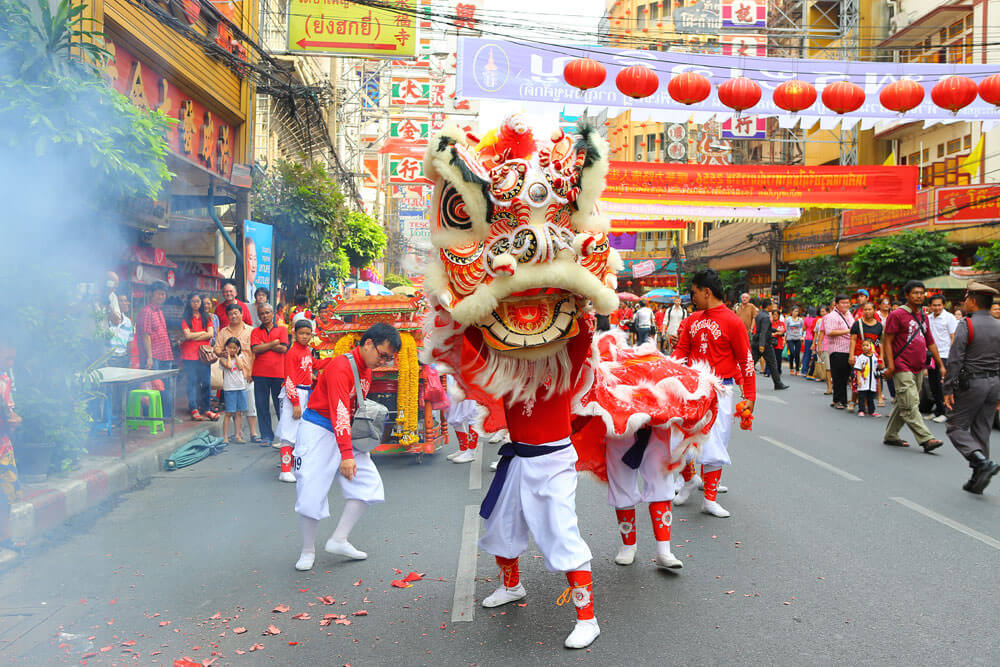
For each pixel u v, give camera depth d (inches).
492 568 207.8
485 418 182.4
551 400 164.6
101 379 281.3
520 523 168.9
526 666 149.9
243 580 201.5
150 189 250.4
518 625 169.8
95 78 242.2
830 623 166.9
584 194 154.5
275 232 697.0
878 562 206.4
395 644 161.5
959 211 913.5
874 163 1269.7
